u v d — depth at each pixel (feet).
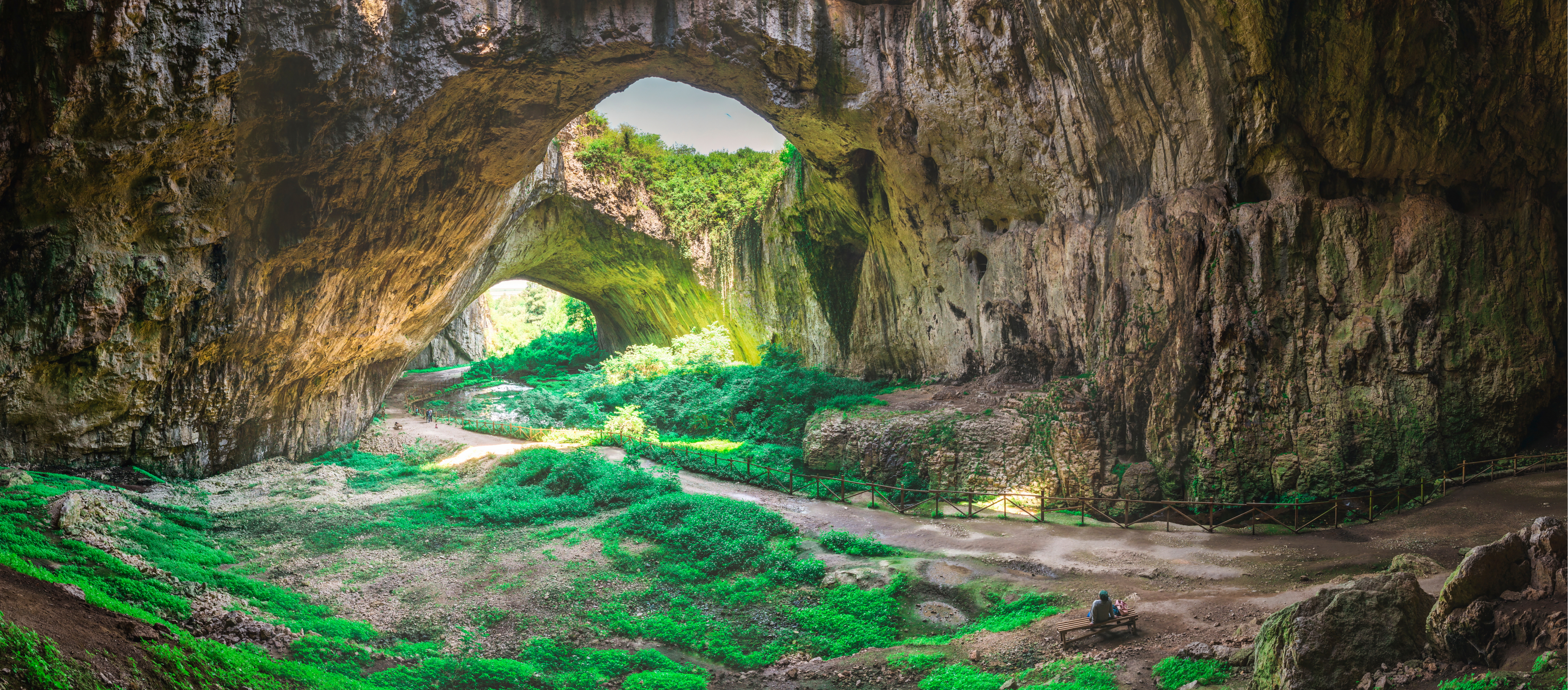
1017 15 70.64
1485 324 60.44
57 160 47.75
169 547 50.34
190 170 55.52
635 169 128.98
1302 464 61.31
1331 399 61.31
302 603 46.65
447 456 95.40
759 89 83.76
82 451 59.67
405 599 50.21
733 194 130.00
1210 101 62.59
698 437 103.09
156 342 60.44
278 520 63.16
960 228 90.84
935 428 77.20
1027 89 74.08
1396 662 27.25
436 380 168.25
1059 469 69.41
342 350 86.89
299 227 67.46
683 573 56.24
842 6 80.64
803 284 118.73
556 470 78.95
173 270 57.98
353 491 77.15
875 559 57.98
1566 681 22.07
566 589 52.65
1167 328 65.51
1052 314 79.51
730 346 133.18
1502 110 59.77
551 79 75.36
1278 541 55.21
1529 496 55.06
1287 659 28.76
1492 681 23.77
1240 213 62.69
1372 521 57.16
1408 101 59.11
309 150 62.90
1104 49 66.13
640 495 72.95
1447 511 55.77
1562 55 57.67
